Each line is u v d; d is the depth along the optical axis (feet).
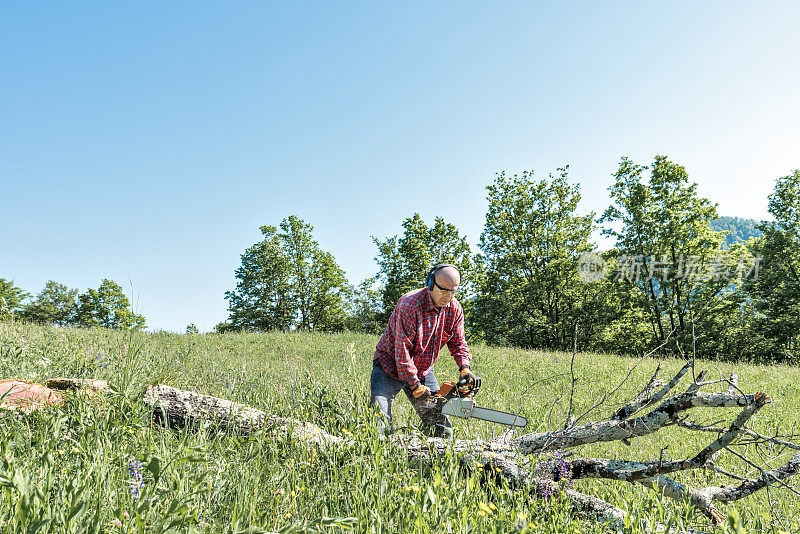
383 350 12.67
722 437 8.39
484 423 12.67
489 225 115.34
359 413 9.65
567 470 8.65
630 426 9.21
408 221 124.47
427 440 9.13
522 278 112.98
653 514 6.97
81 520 4.78
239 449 7.93
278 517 6.18
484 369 35.70
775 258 94.58
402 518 6.35
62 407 9.05
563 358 43.98
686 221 100.68
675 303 101.65
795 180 97.09
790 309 92.68
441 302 12.17
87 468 5.92
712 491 8.68
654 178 102.01
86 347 20.48
